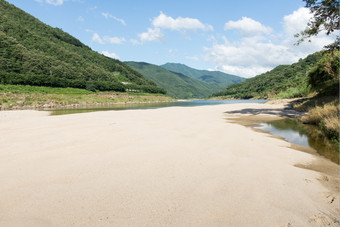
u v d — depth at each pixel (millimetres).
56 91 67750
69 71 107250
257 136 7957
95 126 9867
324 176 4023
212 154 5324
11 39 99688
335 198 3111
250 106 28375
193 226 2365
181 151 5547
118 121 11922
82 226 2346
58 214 2586
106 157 4953
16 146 5957
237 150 5801
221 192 3240
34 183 3494
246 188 3393
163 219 2496
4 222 2395
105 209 2711
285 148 6277
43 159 4785
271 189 3381
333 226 2395
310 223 2461
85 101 62312
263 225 2406
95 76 125812
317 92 25672
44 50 127188
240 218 2539
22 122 11539
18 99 43094
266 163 4730
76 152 5367
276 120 13891
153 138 7133
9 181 3562
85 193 3152
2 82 58250
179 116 15336
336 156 5543
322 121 9477
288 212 2697
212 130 9023
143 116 15086
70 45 180250
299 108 20453
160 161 4703
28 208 2723
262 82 180250
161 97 125312
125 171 4078
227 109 23344
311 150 6215
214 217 2553
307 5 14703
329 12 13953
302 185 3572
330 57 20938
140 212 2646
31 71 86438
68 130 8703
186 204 2857
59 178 3711
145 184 3498
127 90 119750
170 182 3588
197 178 3777
